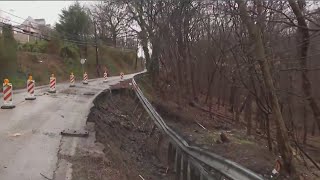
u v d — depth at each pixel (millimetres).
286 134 8531
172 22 23719
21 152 9023
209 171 9562
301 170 10266
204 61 27594
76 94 24844
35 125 12492
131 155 13820
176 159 12570
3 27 32438
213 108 25266
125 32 39469
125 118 21312
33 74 39000
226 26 18906
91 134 11977
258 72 9984
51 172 7746
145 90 29750
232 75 12883
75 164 8531
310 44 8328
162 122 15000
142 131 19047
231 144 11461
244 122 19234
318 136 18109
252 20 8852
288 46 9438
